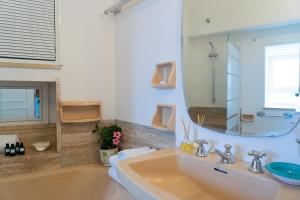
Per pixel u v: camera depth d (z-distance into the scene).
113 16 2.10
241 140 1.07
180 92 1.39
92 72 2.03
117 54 2.05
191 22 1.32
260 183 0.84
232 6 1.11
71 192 1.73
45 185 1.63
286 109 0.92
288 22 0.91
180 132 1.39
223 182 0.97
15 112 1.82
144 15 1.69
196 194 1.04
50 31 1.68
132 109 1.84
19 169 1.59
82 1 1.97
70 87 1.94
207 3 1.23
